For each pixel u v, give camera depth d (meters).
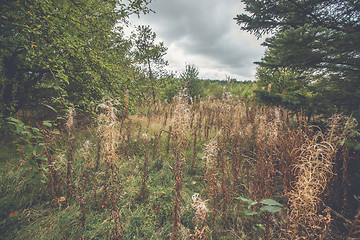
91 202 2.43
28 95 4.68
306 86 3.58
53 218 2.13
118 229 1.83
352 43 2.63
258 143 2.49
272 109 3.35
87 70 4.14
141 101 6.52
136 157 3.85
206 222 2.18
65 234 1.98
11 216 2.10
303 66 3.30
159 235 2.03
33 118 5.03
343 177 2.02
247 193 2.59
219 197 2.59
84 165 3.16
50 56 3.48
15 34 3.39
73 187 2.65
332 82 3.29
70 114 2.70
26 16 3.18
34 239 1.84
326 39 2.72
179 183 1.88
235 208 2.38
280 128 2.64
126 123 5.88
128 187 2.79
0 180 2.64
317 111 2.86
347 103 2.83
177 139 3.02
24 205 2.32
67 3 3.85
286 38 2.94
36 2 3.11
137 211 2.35
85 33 4.29
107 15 4.46
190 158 3.85
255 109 4.52
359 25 2.99
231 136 3.75
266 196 2.26
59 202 2.39
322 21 3.54
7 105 3.79
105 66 4.14
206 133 4.96
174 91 11.27
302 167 1.49
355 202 2.08
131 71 5.09
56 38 3.32
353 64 2.98
